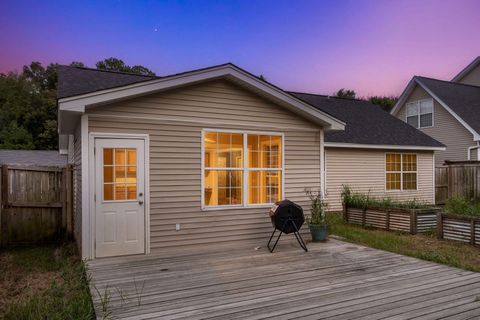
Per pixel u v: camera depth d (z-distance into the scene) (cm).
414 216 777
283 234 689
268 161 684
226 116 639
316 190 726
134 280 439
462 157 1519
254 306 353
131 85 535
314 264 516
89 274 462
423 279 443
